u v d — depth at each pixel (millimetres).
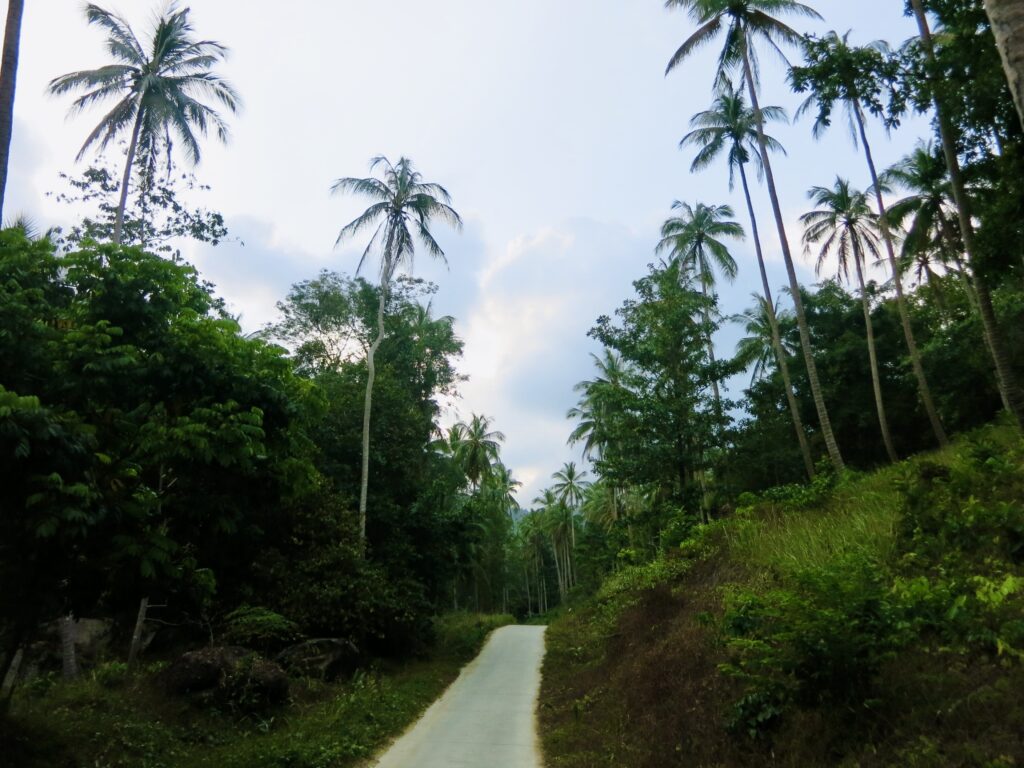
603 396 25578
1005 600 5477
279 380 9945
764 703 6000
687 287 25328
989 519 6809
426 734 10555
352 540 18688
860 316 31859
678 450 24219
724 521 15867
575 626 24078
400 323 29750
